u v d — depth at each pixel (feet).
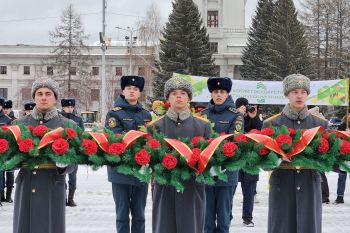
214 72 147.23
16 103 223.71
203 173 15.20
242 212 28.66
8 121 33.27
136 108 20.29
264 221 28.09
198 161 14.93
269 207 16.87
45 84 15.89
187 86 16.55
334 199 36.70
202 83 44.21
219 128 20.86
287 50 143.95
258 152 15.48
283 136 15.55
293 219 16.38
